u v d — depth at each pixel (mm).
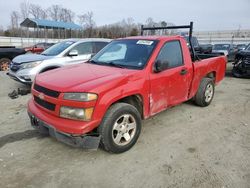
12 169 3434
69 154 3822
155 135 4500
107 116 3541
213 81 6211
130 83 3801
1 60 12406
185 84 5059
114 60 4637
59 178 3254
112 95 3521
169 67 4625
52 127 3453
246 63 10594
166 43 4613
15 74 7523
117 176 3301
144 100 4066
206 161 3666
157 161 3650
